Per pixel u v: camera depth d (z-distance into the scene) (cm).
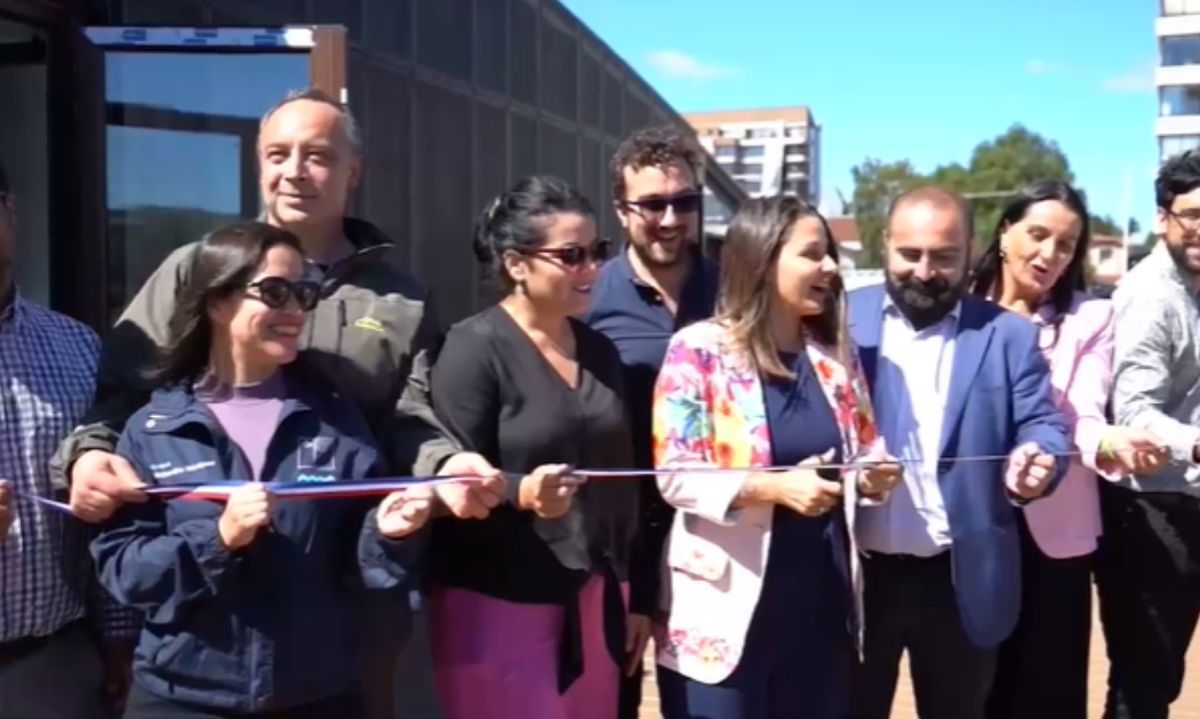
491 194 913
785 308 298
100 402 273
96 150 498
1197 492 345
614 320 344
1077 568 342
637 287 345
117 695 302
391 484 252
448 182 826
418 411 289
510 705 291
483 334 294
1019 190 359
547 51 1049
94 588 290
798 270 291
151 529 248
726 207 2520
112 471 244
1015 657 349
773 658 294
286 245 255
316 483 251
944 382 320
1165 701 361
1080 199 350
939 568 316
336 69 500
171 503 246
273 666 245
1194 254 337
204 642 243
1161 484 346
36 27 494
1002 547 313
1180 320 342
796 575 295
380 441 288
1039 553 339
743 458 292
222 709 244
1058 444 305
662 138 346
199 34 497
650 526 317
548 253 290
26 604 273
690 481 286
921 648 325
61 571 280
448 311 825
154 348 275
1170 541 348
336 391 272
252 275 250
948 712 326
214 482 247
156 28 498
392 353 294
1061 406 341
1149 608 354
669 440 294
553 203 293
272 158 293
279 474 254
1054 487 304
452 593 296
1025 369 316
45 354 281
